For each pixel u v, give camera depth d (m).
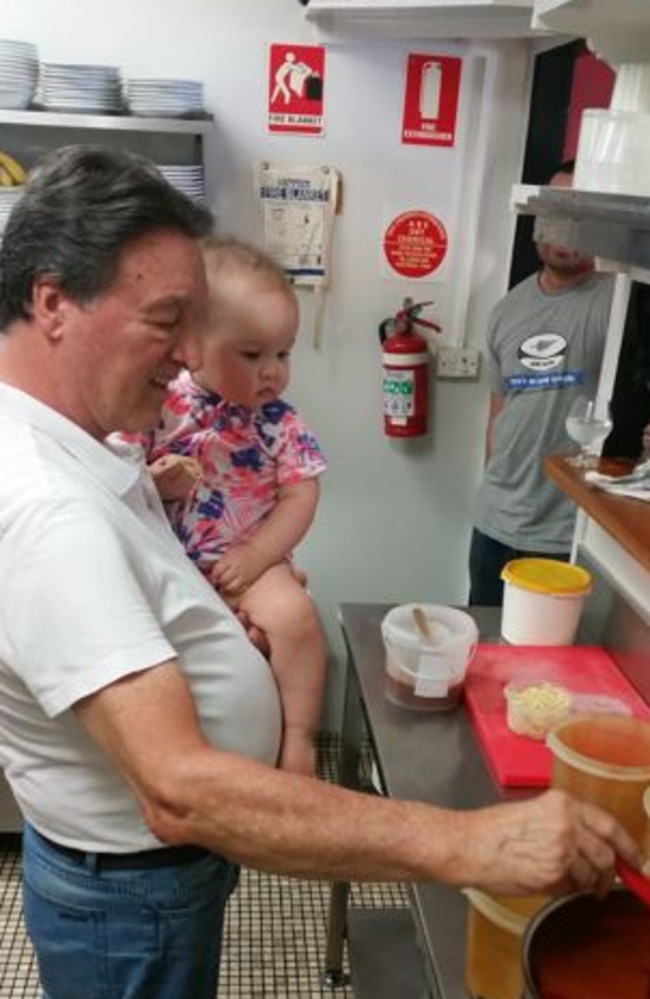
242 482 1.49
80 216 0.86
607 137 1.39
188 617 1.04
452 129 2.56
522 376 2.56
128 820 1.04
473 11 2.15
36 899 1.14
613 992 0.78
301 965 2.11
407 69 2.49
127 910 1.09
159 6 2.38
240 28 2.41
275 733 1.22
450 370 2.77
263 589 1.46
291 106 2.49
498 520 2.67
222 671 1.09
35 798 1.06
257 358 1.41
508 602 1.65
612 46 1.54
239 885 2.34
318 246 2.62
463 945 1.01
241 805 0.76
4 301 0.93
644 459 1.70
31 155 2.44
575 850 0.77
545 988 0.77
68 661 0.81
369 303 2.70
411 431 2.75
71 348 0.92
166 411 1.45
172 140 2.47
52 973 1.16
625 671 1.53
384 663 1.57
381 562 2.98
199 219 0.95
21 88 2.15
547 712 1.31
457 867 0.77
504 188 2.63
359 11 2.18
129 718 0.79
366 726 1.46
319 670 1.46
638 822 1.00
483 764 1.31
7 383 0.96
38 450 0.91
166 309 0.91
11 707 1.00
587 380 2.51
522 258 2.68
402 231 2.64
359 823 0.77
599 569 1.68
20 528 0.84
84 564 0.82
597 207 1.26
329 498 2.88
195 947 1.15
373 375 2.77
